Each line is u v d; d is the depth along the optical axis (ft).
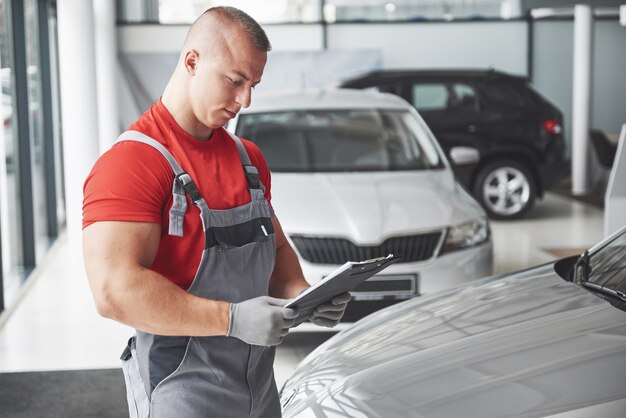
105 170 6.36
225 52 6.35
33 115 29.19
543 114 33.53
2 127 23.36
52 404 14.58
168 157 6.53
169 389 6.60
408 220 16.43
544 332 8.26
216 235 6.60
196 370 6.63
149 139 6.52
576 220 32.99
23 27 25.61
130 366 6.89
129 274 6.14
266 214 6.98
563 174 33.78
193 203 6.55
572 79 44.06
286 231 16.17
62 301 21.99
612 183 20.80
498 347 8.11
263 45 6.46
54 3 34.50
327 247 16.05
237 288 6.73
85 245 6.32
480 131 33.32
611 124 45.70
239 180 6.93
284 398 8.95
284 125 20.66
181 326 6.20
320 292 6.32
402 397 7.61
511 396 7.24
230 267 6.68
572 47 43.68
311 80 42.24
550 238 29.40
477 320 8.95
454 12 43.27
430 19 42.78
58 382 15.72
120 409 14.30
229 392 6.73
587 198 38.73
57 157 34.40
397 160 19.89
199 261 6.63
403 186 18.17
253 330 6.19
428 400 7.46
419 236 16.30
